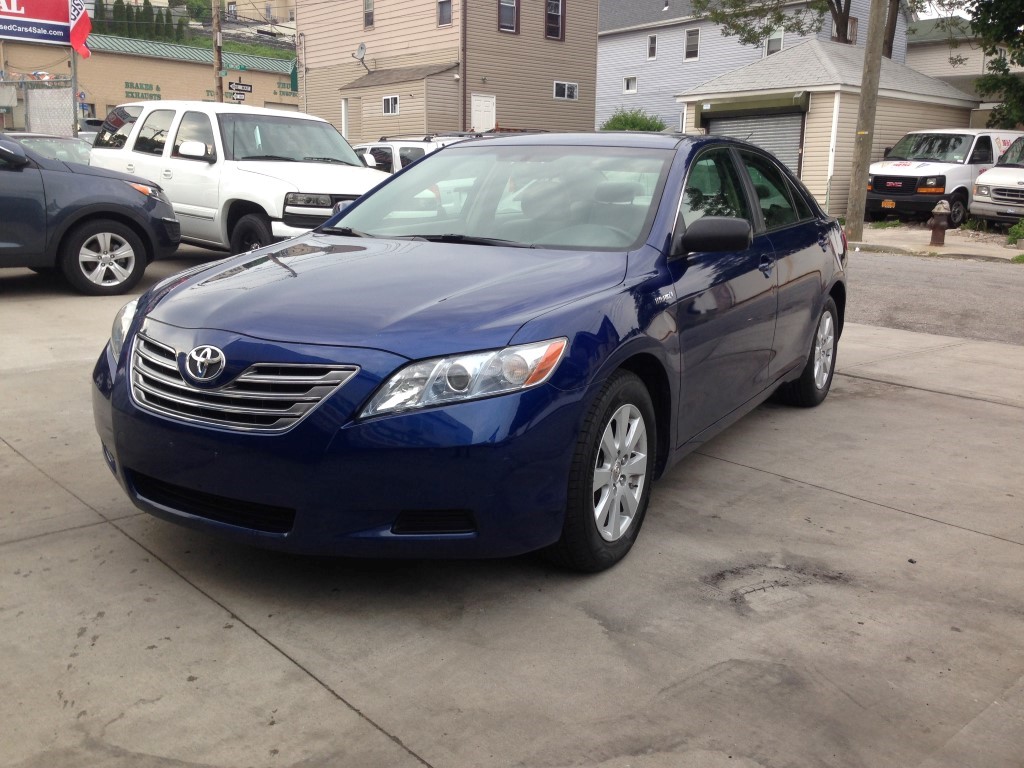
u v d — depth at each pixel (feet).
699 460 15.74
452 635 9.73
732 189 15.39
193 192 32.58
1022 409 19.35
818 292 17.89
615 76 140.05
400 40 98.84
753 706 8.63
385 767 7.65
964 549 12.32
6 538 11.63
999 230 63.05
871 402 19.79
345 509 9.45
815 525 12.98
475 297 10.53
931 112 82.43
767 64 79.61
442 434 9.32
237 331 10.02
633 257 12.19
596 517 10.87
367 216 14.76
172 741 7.89
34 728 8.01
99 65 126.72
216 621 9.85
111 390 10.77
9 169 26.08
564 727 8.23
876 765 7.86
